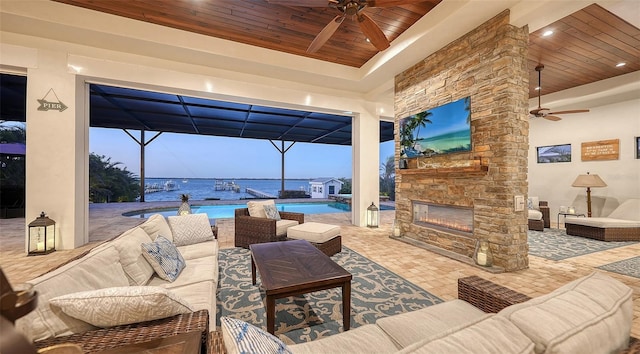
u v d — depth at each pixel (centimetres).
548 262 329
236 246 404
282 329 186
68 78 376
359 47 439
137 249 190
